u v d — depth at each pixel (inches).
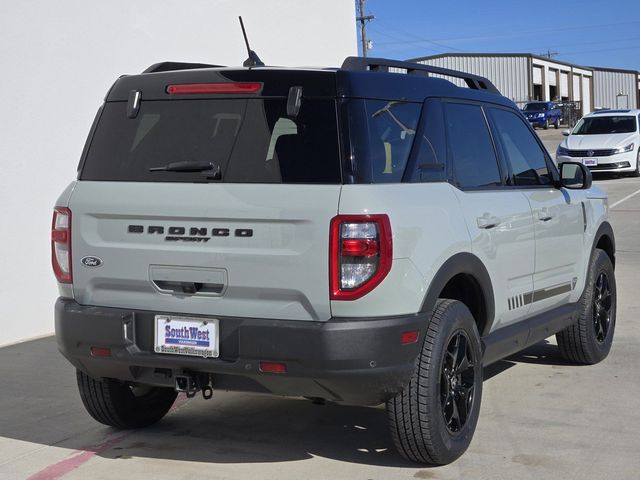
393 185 171.8
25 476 183.2
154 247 174.6
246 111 175.3
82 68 322.3
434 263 174.9
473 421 190.5
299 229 163.2
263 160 170.1
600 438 199.9
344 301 161.2
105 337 176.4
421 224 172.4
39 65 306.3
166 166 177.8
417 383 173.0
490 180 210.1
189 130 179.2
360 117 169.8
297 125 170.1
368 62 187.5
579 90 2554.1
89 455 195.6
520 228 213.3
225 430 212.1
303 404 233.3
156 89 185.2
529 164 232.2
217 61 392.8
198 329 170.4
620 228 566.6
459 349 186.1
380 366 163.2
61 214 184.9
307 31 450.9
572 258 246.5
